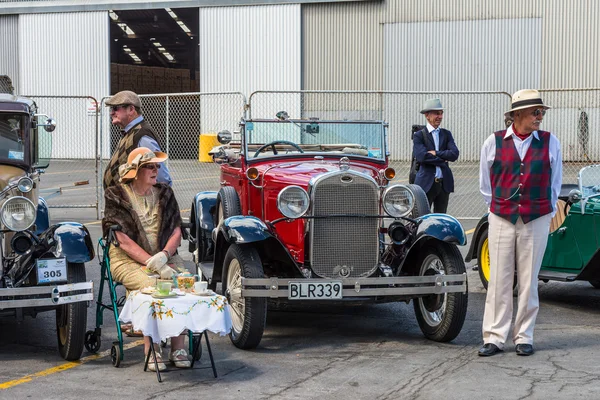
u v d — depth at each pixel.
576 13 27.33
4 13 32.72
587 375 5.69
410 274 7.15
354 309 8.21
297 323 7.55
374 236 6.78
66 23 32.28
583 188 8.08
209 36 31.06
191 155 30.97
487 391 5.34
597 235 7.81
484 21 28.22
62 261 6.02
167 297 5.52
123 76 33.56
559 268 8.27
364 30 29.52
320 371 5.87
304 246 6.73
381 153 8.03
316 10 29.95
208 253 8.36
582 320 7.57
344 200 6.70
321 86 30.12
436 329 6.71
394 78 29.28
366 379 5.66
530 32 27.80
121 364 6.10
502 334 6.34
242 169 7.72
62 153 30.75
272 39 30.41
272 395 5.29
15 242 6.10
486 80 28.30
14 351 6.54
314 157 7.82
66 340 6.09
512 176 6.21
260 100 30.53
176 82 37.16
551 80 27.66
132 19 35.94
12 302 5.79
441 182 10.01
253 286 6.34
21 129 7.44
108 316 7.79
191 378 5.70
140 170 6.14
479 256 8.97
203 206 8.50
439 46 28.70
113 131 28.45
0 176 7.02
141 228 6.07
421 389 5.40
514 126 6.29
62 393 5.34
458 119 27.42
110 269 6.11
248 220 6.60
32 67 32.75
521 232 6.23
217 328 5.50
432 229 6.61
